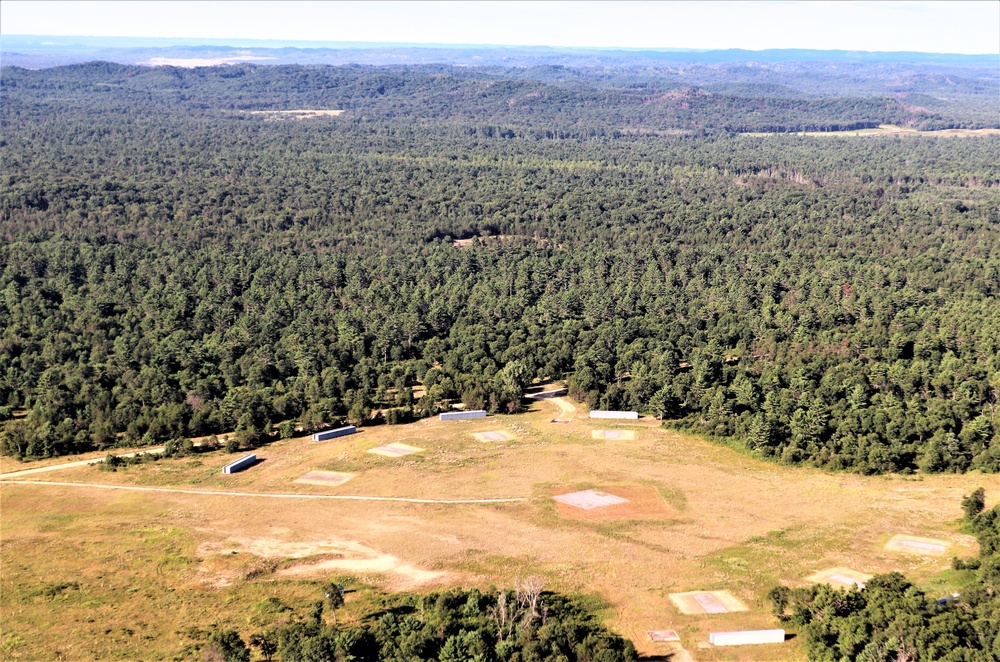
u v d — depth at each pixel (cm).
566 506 14938
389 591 12031
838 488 15775
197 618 11350
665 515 14588
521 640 10256
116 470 16588
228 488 15738
